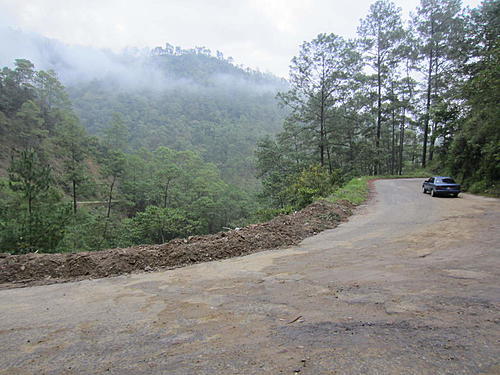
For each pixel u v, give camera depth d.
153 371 2.56
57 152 50.69
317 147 42.03
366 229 9.26
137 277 5.71
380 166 49.34
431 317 3.32
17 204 17.75
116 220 43.00
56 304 4.53
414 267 5.29
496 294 3.89
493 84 15.91
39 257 6.52
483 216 10.20
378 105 40.94
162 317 3.80
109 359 2.83
